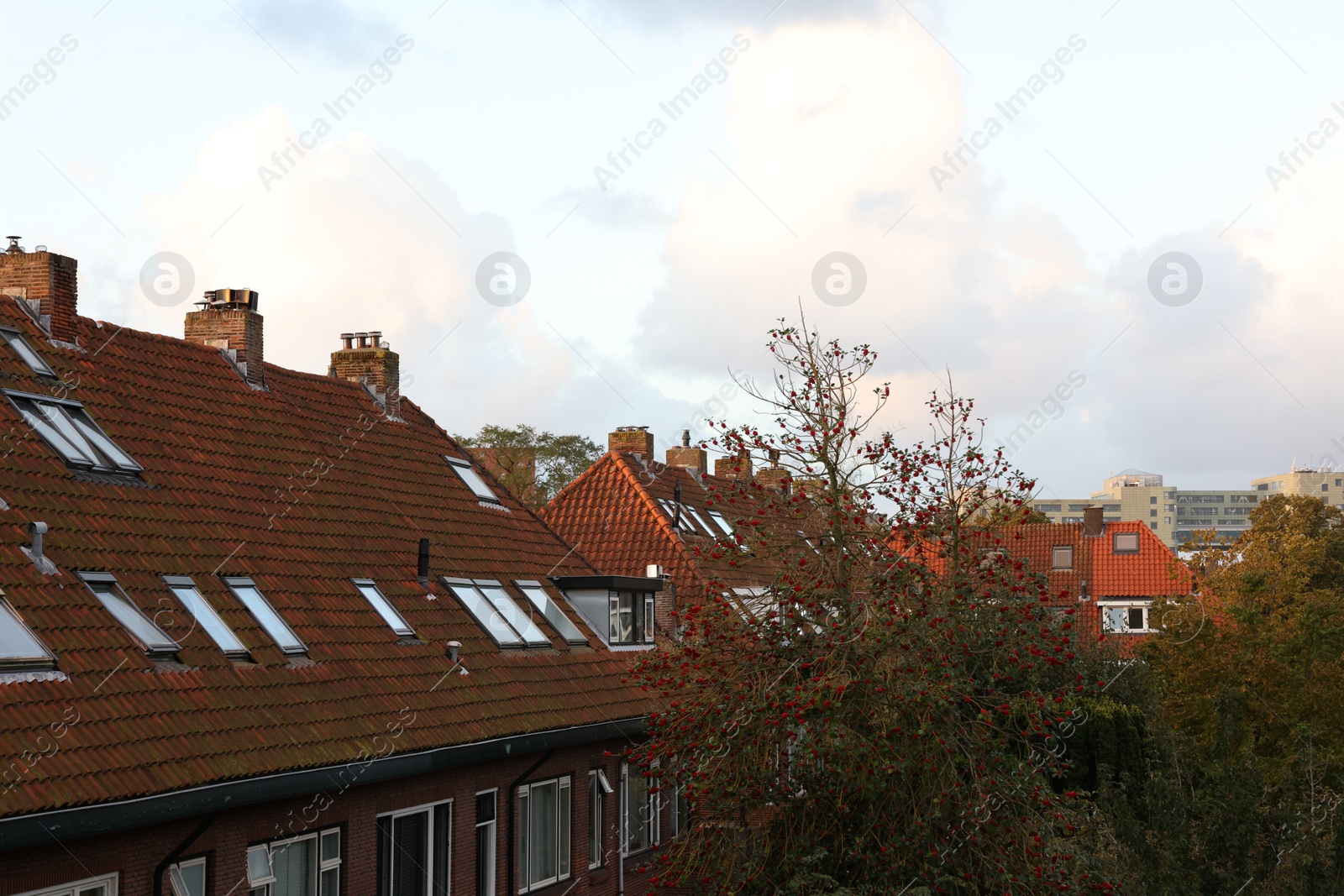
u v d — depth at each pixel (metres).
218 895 13.74
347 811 16.00
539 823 21.11
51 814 11.29
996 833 16.39
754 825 17.39
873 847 16.44
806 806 16.86
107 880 12.29
